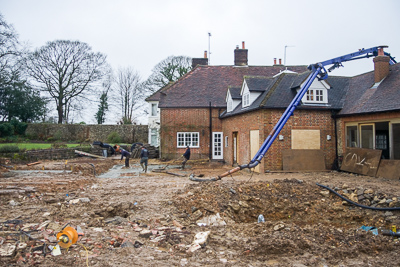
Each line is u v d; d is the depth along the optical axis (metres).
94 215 7.90
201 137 25.06
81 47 41.78
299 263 5.43
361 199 9.52
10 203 9.11
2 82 35.16
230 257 5.58
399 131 12.94
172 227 7.15
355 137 15.62
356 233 6.93
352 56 17.31
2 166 18.19
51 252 5.34
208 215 8.38
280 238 6.21
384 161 13.38
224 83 27.33
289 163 15.91
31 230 6.32
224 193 9.76
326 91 16.78
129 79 51.91
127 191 11.09
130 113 52.53
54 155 24.58
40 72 39.94
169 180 14.22
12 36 30.89
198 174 16.36
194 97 25.83
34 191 10.67
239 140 19.94
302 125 16.31
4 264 4.78
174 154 25.03
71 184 12.17
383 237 6.77
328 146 16.56
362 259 5.78
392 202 8.79
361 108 14.99
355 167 14.83
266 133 15.86
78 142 37.81
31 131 39.34
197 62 31.25
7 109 38.03
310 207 9.56
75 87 42.38
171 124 25.05
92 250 5.55
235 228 7.37
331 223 8.80
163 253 5.57
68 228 5.26
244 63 29.81
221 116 24.64
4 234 5.98
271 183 10.71
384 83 15.37
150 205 9.11
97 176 16.02
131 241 6.11
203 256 5.55
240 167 12.48
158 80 46.22
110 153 30.25
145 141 41.12
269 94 16.70
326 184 11.02
